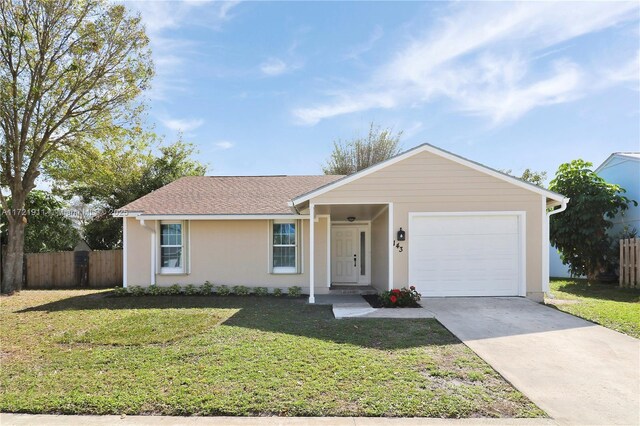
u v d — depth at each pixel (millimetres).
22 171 15398
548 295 11109
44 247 19344
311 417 3840
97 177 18812
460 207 10492
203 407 4020
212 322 7918
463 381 4707
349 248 14750
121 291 12320
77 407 4070
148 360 5500
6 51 13562
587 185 14289
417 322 7773
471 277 10523
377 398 4203
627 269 12914
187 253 12906
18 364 5441
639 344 6219
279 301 11031
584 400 4207
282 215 12461
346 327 7395
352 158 30094
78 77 14828
